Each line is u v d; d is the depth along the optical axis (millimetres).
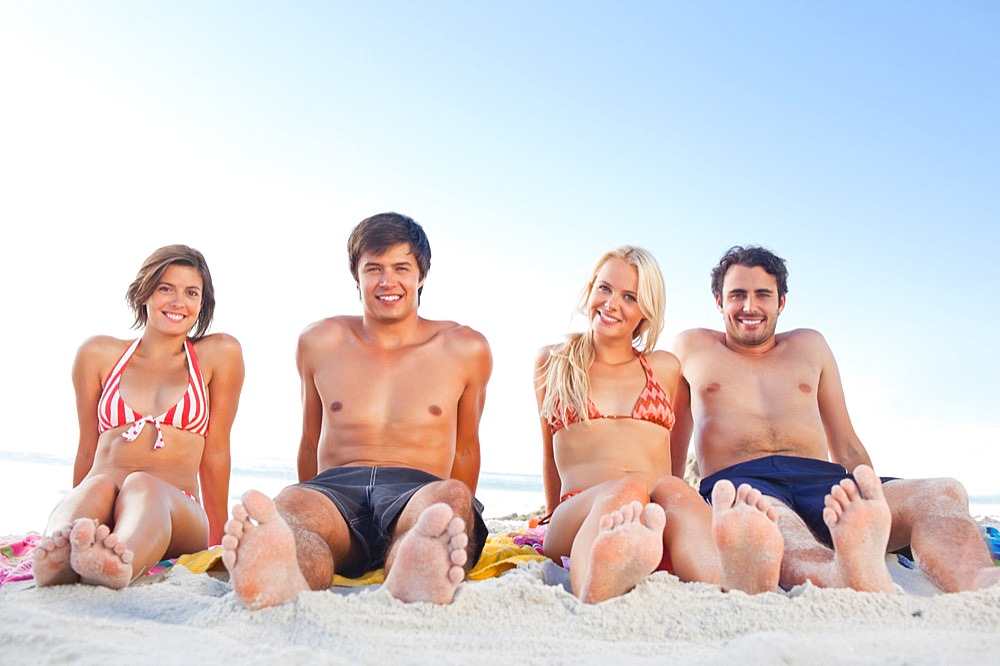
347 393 4141
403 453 4027
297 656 2088
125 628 2422
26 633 2279
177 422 4316
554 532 3625
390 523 3424
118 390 4316
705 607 2578
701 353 4906
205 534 4137
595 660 2133
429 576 2611
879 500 2764
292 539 2666
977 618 2484
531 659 2152
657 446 4215
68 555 2971
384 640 2303
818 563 3029
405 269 4223
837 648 2127
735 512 2730
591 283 4461
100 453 4250
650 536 2668
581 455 4184
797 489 4180
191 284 4441
